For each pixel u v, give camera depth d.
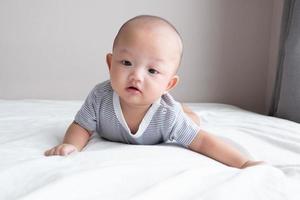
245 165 0.84
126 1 1.80
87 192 0.60
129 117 0.95
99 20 1.80
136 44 0.85
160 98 0.94
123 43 0.86
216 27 1.86
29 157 0.80
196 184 0.64
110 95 0.95
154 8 1.82
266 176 0.69
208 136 0.94
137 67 0.86
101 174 0.65
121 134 0.99
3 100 1.62
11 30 1.77
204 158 0.87
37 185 0.62
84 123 0.99
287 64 1.43
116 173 0.67
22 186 0.62
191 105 1.66
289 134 1.08
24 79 1.82
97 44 1.82
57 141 0.98
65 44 1.81
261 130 1.12
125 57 0.86
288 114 1.42
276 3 1.82
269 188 0.64
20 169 0.68
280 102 1.47
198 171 0.69
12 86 1.81
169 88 0.95
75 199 0.58
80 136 0.98
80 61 1.83
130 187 0.63
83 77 1.84
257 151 0.95
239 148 0.96
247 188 0.63
